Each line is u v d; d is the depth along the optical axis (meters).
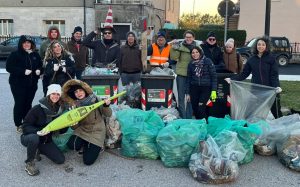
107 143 5.72
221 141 5.04
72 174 4.97
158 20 34.88
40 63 6.67
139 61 8.05
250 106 6.15
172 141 5.12
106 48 8.06
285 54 21.14
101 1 29.61
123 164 5.30
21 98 6.50
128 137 5.47
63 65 6.54
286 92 10.87
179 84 7.31
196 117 6.87
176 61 7.54
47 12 29.39
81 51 7.97
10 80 6.51
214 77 6.55
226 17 10.20
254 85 6.16
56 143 5.51
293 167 5.11
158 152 5.39
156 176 4.92
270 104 6.10
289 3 24.78
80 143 5.49
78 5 29.03
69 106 5.40
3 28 30.09
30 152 4.90
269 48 6.32
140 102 7.47
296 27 24.83
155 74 7.09
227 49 7.24
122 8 28.38
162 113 6.49
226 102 7.05
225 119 5.68
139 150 5.44
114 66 7.73
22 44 6.40
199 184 4.70
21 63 6.39
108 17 9.40
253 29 26.31
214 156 4.75
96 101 5.50
